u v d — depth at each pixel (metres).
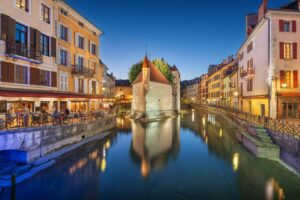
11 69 16.56
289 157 12.41
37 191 9.82
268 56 22.73
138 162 14.39
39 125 14.84
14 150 12.37
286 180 10.95
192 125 32.38
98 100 31.58
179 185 10.80
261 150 14.35
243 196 9.55
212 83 71.81
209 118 42.53
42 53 20.22
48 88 20.67
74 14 25.47
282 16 22.33
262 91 24.86
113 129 27.83
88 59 29.30
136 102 42.62
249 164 13.41
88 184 10.78
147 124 33.34
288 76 22.19
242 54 35.22
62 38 23.84
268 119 17.17
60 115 16.75
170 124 33.53
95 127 22.30
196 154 16.36
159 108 44.34
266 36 23.53
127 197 9.53
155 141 21.09
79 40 27.47
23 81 17.84
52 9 21.47
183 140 21.64
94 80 30.84
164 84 47.16
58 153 14.72
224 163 14.10
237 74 38.97
